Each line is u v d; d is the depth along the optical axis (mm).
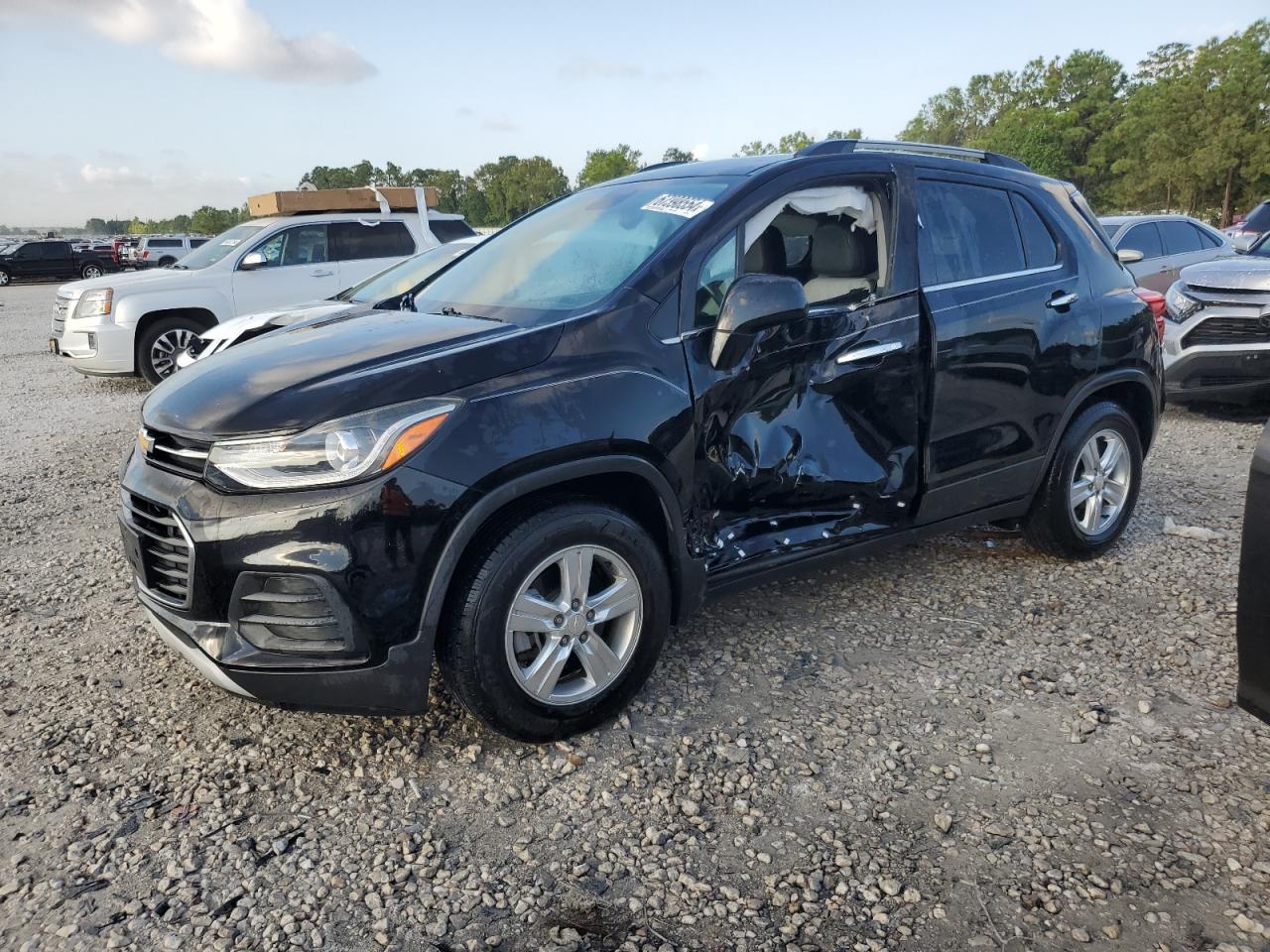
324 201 11094
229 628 2574
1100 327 4195
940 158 3893
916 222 3643
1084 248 4277
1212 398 7539
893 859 2428
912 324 3547
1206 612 3896
